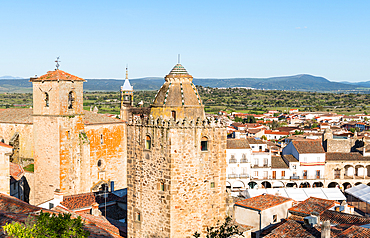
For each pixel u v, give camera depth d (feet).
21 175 260.83
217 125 151.23
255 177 424.46
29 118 299.38
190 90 151.64
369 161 430.20
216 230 152.97
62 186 263.49
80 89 271.90
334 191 329.72
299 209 194.90
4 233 98.78
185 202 147.23
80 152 271.49
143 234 155.22
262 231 182.60
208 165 150.61
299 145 438.40
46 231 91.86
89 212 209.56
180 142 144.36
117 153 310.04
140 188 155.33
